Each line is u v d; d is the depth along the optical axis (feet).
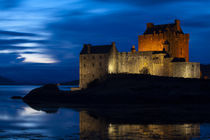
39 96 380.58
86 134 171.73
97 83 382.83
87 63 393.70
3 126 200.23
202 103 278.87
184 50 411.34
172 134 167.73
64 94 358.43
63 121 216.33
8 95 527.81
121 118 219.61
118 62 395.34
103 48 388.37
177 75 347.56
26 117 238.89
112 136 165.37
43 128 192.34
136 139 158.10
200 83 314.55
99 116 232.73
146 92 309.22
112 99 309.83
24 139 163.94
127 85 337.93
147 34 409.69
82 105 307.58
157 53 360.89
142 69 373.20
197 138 159.22
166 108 261.24
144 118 216.54
